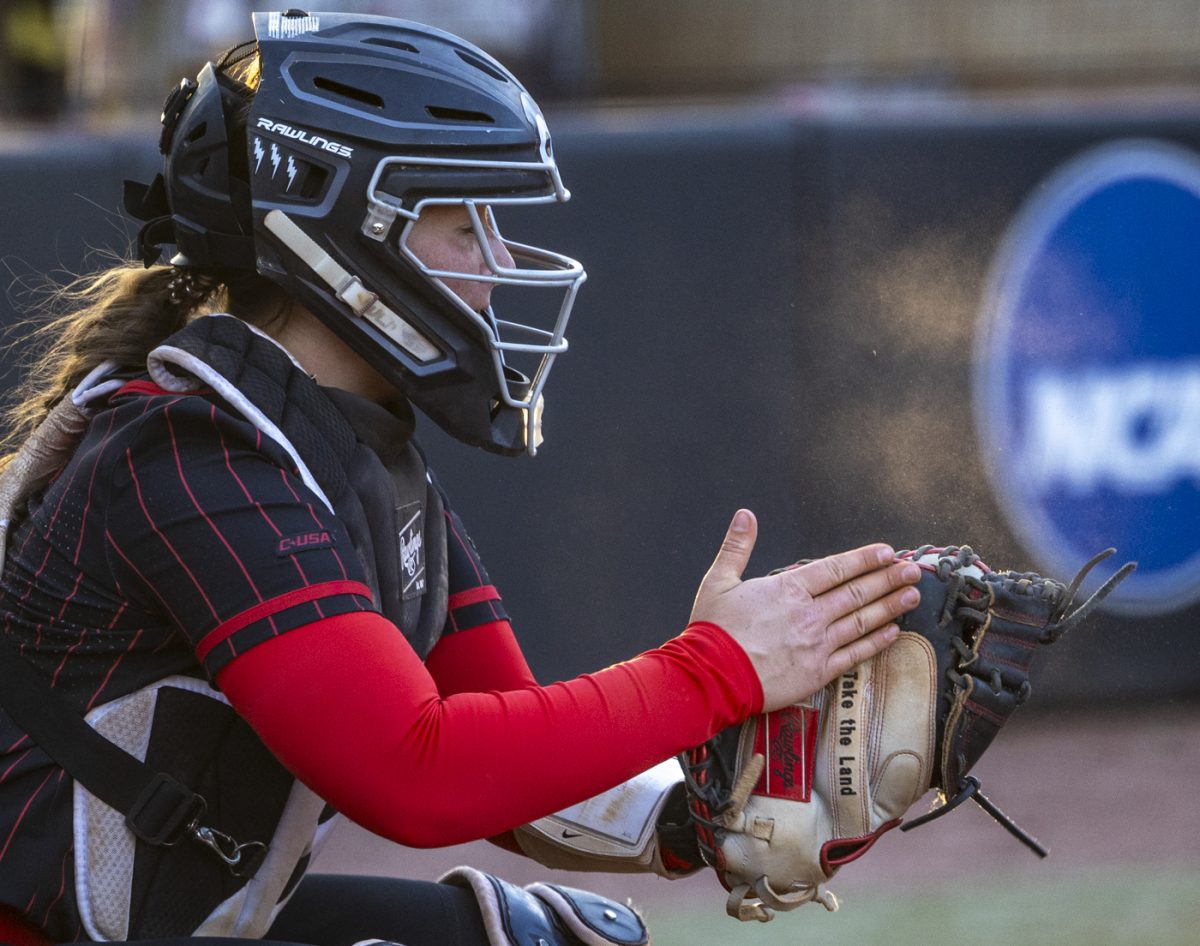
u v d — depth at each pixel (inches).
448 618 243.9
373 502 207.0
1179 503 714.2
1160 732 684.7
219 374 198.4
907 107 701.3
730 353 661.9
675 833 233.9
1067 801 604.4
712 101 783.7
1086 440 700.7
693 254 660.7
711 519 658.2
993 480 682.2
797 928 479.5
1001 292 687.7
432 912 236.1
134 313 217.9
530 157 211.5
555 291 643.5
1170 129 712.4
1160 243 710.5
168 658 195.2
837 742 212.8
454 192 206.4
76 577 194.5
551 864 249.6
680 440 657.0
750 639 203.2
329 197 203.3
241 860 202.2
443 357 212.2
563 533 647.8
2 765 196.2
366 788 184.2
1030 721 706.8
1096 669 714.8
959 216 684.1
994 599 213.0
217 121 209.5
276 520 189.0
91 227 599.8
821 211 671.1
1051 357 692.7
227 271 218.4
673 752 198.7
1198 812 584.7
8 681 197.2
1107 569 706.2
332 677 183.8
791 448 665.0
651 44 815.1
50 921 195.9
